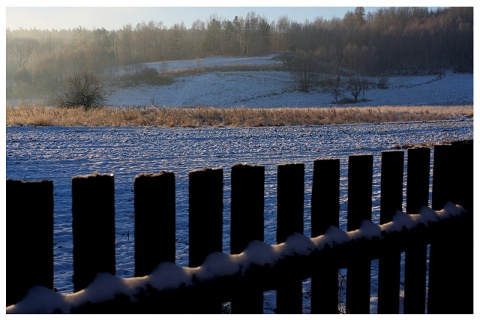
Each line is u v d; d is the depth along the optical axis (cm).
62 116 2850
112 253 187
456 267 314
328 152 1656
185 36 16000
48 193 173
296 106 8531
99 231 184
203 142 1922
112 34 15038
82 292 176
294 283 232
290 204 238
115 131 2319
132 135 2150
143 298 184
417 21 14650
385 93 9662
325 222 253
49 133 2125
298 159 1462
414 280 292
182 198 845
